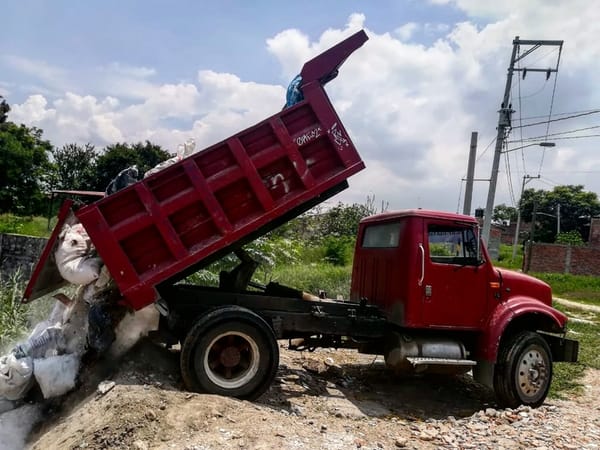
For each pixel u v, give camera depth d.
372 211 26.20
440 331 7.08
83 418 4.94
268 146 5.89
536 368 7.01
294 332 6.82
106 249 5.41
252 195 5.87
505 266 39.88
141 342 6.23
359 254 8.08
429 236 6.91
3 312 7.91
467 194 18.89
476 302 7.00
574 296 27.36
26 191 26.98
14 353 5.54
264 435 4.76
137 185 5.52
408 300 6.69
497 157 19.66
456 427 6.01
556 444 5.45
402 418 6.34
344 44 6.09
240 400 5.60
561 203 58.75
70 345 5.85
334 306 6.62
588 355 11.23
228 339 5.78
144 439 4.54
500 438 5.57
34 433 5.38
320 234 24.08
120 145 42.50
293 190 5.99
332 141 6.04
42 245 10.54
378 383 7.89
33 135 29.64
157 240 5.60
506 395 6.90
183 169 5.64
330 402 6.52
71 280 5.66
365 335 6.72
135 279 5.48
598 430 6.07
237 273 6.56
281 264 16.42
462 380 8.52
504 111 19.50
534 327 7.56
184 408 4.97
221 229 5.74
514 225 61.94
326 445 4.82
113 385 5.36
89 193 6.44
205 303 6.09
